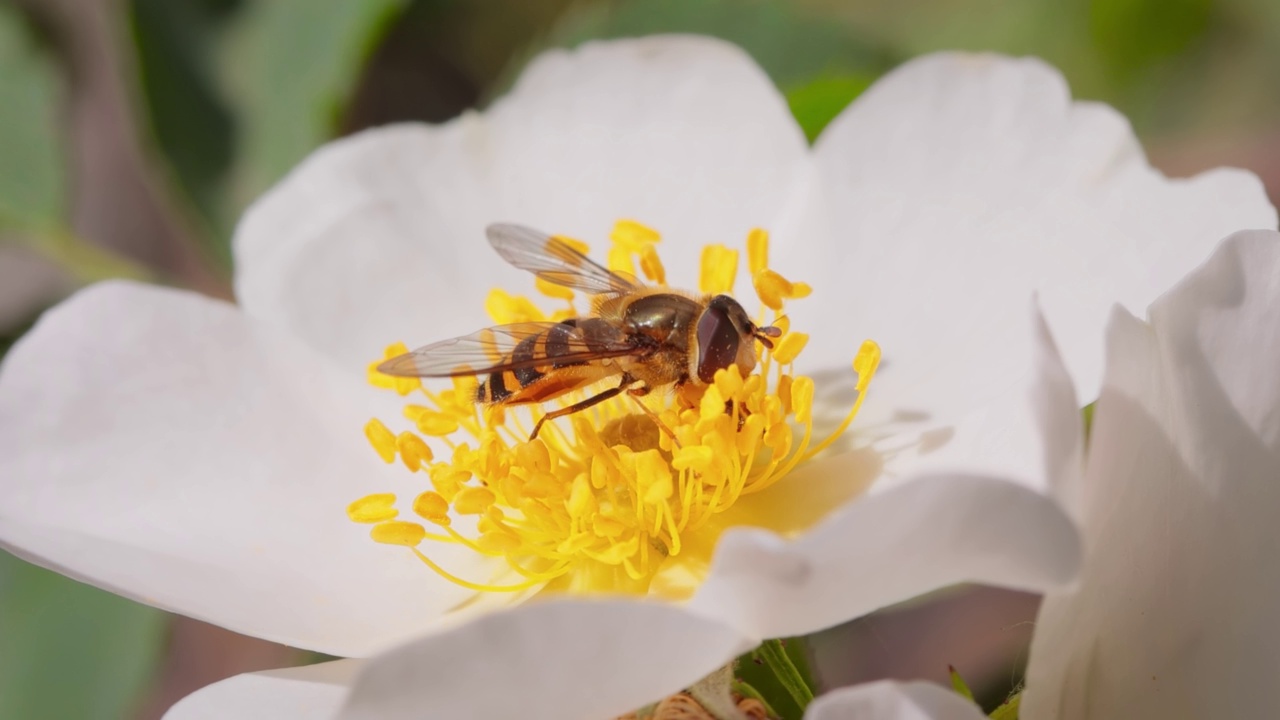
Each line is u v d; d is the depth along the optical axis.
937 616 0.18
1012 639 0.17
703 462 0.15
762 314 0.16
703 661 0.14
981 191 0.16
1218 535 0.14
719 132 0.17
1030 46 0.20
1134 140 0.15
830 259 0.16
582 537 0.15
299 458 0.16
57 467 0.16
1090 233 0.15
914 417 0.15
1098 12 0.20
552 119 0.17
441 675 0.13
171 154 0.18
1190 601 0.14
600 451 0.15
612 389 0.15
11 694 0.17
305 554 0.16
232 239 0.18
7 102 0.18
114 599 0.17
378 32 0.18
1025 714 0.14
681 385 0.15
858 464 0.15
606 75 0.17
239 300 0.16
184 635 0.20
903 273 0.16
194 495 0.16
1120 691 0.14
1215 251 0.14
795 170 0.16
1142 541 0.14
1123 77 0.20
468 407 0.16
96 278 0.18
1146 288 0.15
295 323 0.16
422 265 0.17
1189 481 0.14
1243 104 0.20
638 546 0.15
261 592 0.15
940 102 0.16
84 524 0.16
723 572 0.14
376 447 0.15
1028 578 0.13
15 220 0.18
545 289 0.16
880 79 0.16
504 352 0.15
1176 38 0.20
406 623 0.15
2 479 0.16
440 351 0.15
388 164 0.17
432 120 0.20
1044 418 0.13
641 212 0.17
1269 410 0.14
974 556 0.14
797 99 0.17
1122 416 0.14
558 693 0.14
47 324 0.16
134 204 0.21
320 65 0.18
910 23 0.20
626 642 0.14
